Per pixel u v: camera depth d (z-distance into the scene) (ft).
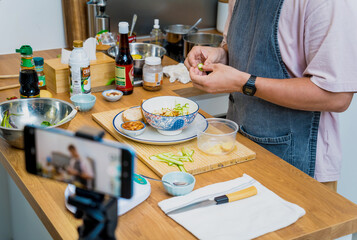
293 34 4.27
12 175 3.89
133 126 4.39
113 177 1.78
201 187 3.67
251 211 3.29
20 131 3.87
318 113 4.46
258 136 4.87
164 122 4.24
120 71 5.49
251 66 4.68
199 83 4.47
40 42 7.63
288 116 4.58
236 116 5.24
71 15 7.29
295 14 4.17
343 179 7.30
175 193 3.46
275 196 3.51
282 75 4.50
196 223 3.11
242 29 4.91
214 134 4.53
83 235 1.97
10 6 7.10
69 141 1.80
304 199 3.58
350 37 3.76
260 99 4.72
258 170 4.02
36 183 3.60
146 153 4.11
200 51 5.40
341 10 3.76
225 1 8.59
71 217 3.18
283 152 4.71
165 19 8.60
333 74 3.86
